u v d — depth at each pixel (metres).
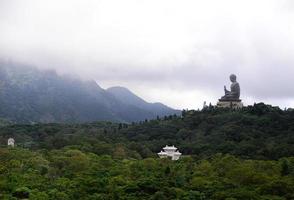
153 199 139.50
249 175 160.75
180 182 160.00
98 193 147.88
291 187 148.25
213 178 165.38
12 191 150.38
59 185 156.25
